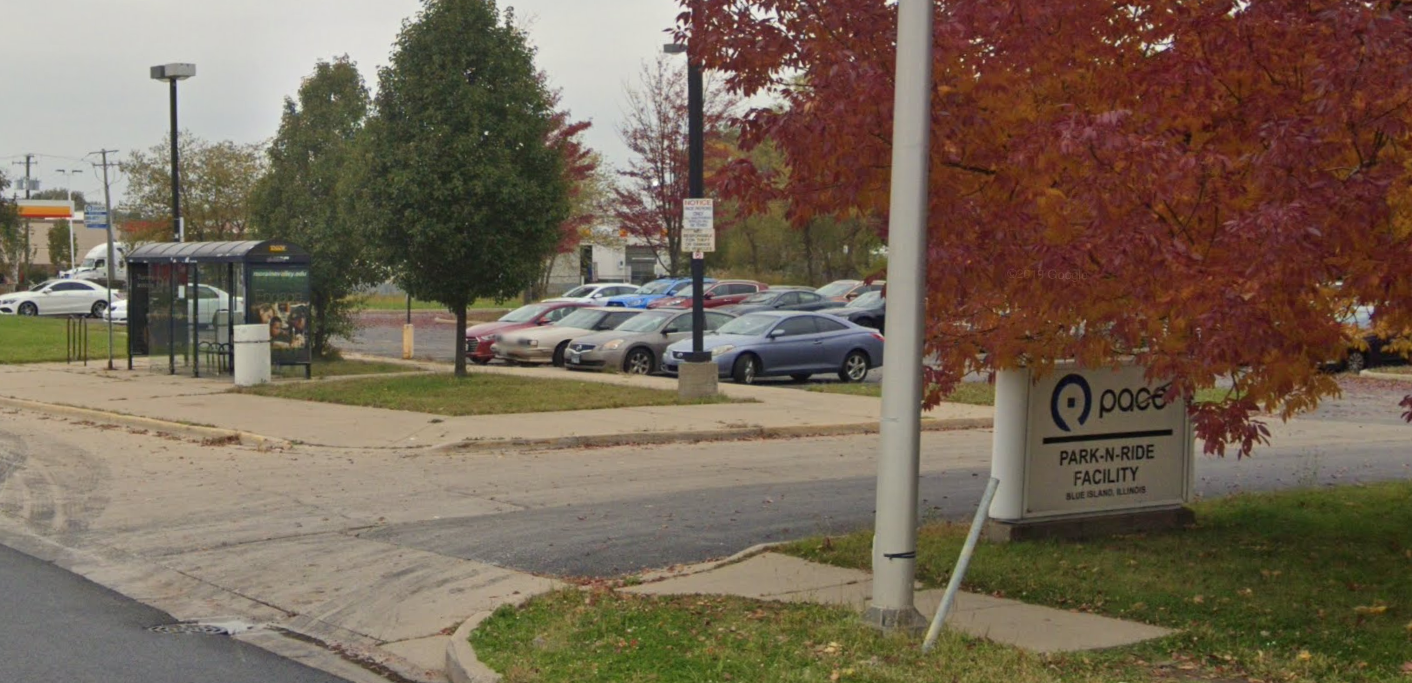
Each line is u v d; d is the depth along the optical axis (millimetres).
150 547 10539
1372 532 10570
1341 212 7051
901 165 7051
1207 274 7691
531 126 22812
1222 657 7035
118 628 8078
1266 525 10906
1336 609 8023
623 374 26891
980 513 7098
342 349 35688
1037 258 7938
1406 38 7129
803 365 26062
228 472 14453
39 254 110750
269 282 24203
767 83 9719
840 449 16844
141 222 45531
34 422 19469
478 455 15938
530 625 7719
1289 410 8938
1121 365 10102
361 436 17094
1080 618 7891
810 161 8930
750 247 58844
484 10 22188
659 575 9312
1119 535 10469
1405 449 17609
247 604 8789
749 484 13805
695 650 6984
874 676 6418
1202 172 7762
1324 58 7414
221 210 43281
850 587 8727
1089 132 7422
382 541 10758
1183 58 8422
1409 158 7562
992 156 8688
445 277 22594
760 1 9414
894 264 7156
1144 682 6508
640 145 44844
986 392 23109
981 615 7941
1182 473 10914
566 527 11344
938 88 8586
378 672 7277
